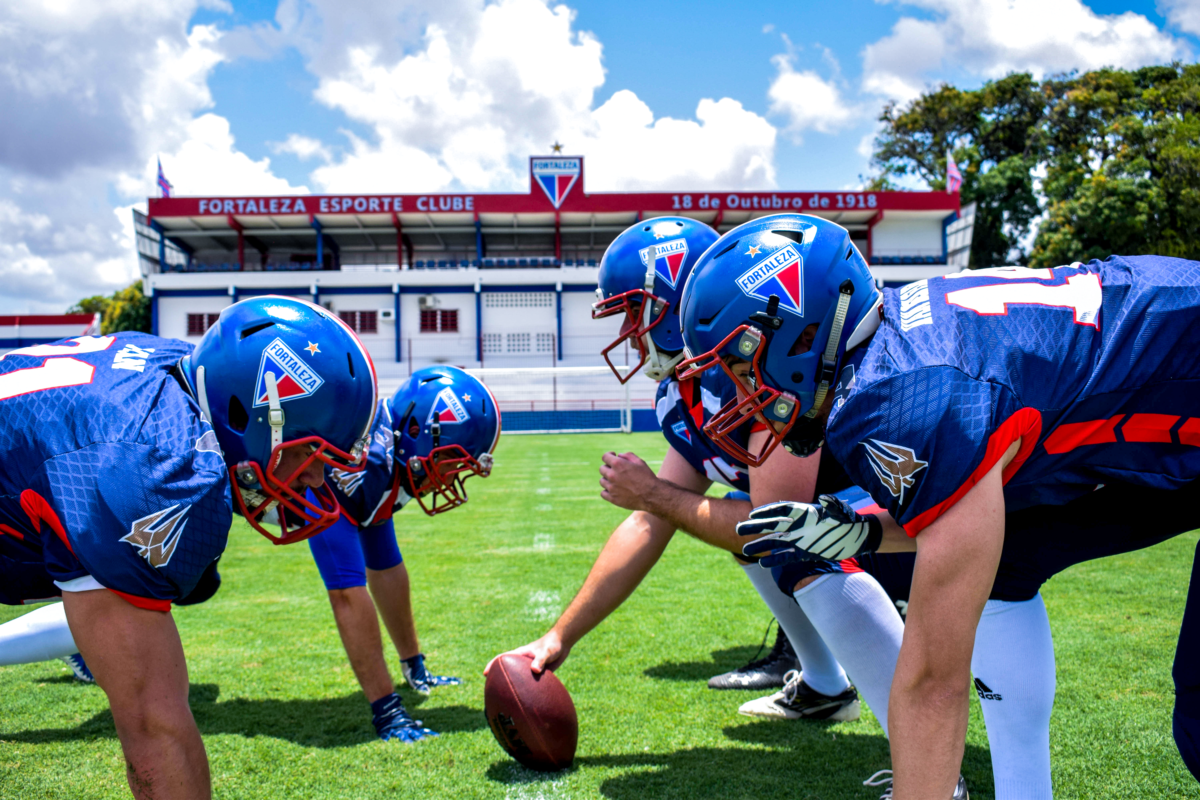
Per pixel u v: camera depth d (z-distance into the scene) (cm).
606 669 314
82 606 128
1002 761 171
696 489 255
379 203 2842
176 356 158
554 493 921
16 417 133
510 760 231
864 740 243
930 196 2916
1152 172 2802
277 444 146
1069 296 138
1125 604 389
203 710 277
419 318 2902
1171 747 228
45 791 213
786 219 153
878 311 146
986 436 119
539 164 2850
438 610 412
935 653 118
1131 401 135
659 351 254
